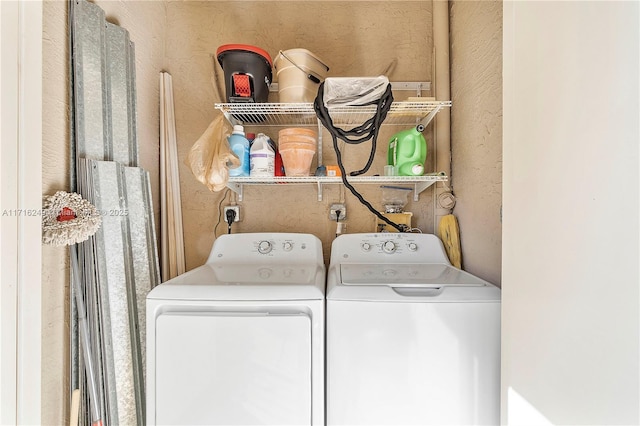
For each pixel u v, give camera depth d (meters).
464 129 1.37
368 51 1.69
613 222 0.51
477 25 1.25
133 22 1.40
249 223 1.68
